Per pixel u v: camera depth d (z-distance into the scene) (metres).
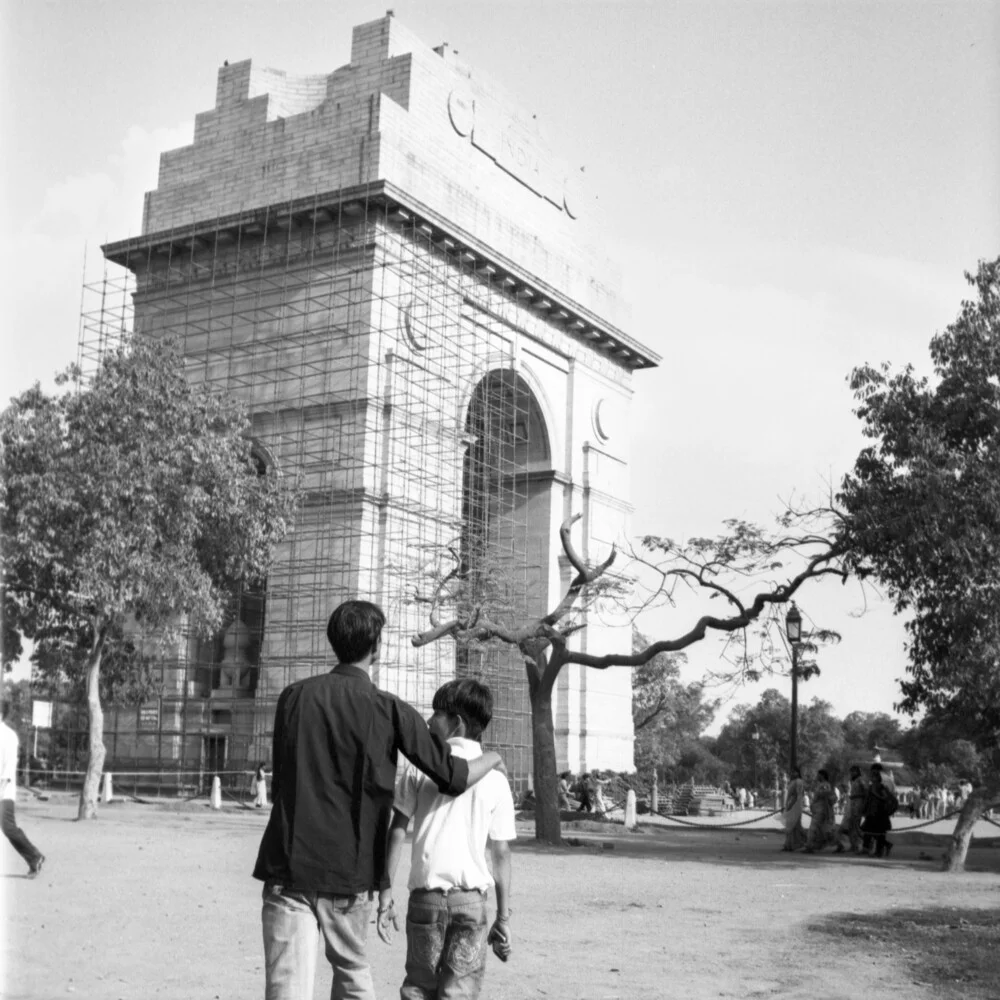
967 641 26.80
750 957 15.02
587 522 67.19
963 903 21.12
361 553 50.94
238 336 56.91
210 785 52.78
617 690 67.62
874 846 37.06
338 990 7.76
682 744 123.19
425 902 8.38
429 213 55.41
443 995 8.28
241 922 16.75
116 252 59.69
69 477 37.44
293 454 52.62
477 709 9.05
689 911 19.42
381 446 52.75
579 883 23.48
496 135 64.44
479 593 43.09
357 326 53.22
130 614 40.56
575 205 71.75
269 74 60.88
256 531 40.75
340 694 7.95
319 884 7.64
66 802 48.38
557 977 13.38
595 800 55.81
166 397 39.03
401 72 57.84
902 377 29.05
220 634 57.59
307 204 54.44
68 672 42.84
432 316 56.09
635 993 12.61
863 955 15.26
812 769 112.56
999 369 27.67
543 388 65.56
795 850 35.12
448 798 8.56
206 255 58.66
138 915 17.11
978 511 26.73
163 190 61.00
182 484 38.66
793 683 38.69
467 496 66.12
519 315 63.69
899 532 27.20
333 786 7.79
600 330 68.62
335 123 56.53
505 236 62.59
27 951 13.99
